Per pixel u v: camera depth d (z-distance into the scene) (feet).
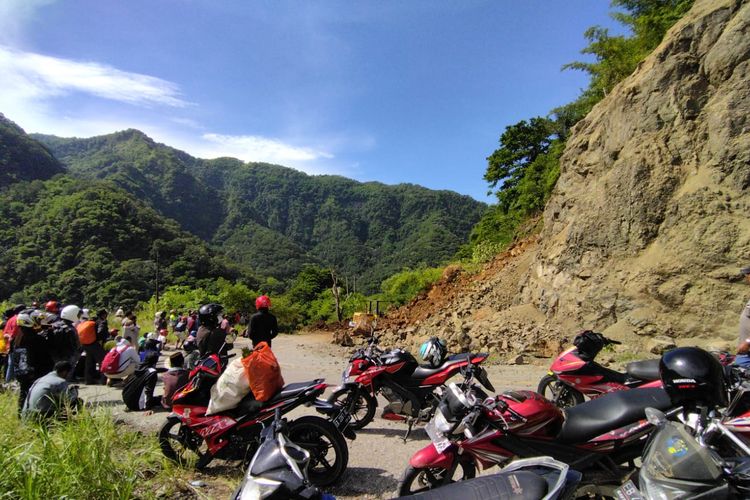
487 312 56.90
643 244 37.29
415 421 18.94
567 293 42.98
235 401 15.48
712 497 7.00
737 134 33.71
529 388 26.66
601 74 74.02
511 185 114.93
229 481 15.12
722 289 32.09
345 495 14.25
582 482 11.19
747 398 12.09
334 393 20.66
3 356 32.22
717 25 36.70
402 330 56.70
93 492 12.59
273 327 26.58
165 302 102.94
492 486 7.78
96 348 32.09
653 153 38.17
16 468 12.03
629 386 17.72
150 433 18.25
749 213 32.27
